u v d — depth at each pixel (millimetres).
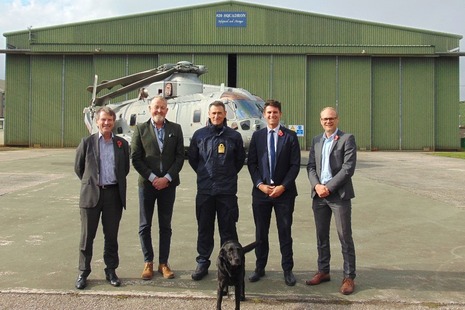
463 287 4473
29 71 31000
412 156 24359
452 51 30734
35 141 31062
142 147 4848
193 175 13812
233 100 17156
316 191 4559
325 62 30766
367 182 12320
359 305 4043
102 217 4645
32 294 4266
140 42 30875
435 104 30906
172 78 19641
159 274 4918
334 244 6148
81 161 4652
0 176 13352
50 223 7277
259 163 4809
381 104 30828
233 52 30234
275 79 30547
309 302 4117
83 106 31047
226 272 3771
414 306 4008
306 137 30609
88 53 30438
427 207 8734
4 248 5832
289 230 4703
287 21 30828
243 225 7250
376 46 30219
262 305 4047
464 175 14242
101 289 4422
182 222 7426
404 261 5340
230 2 30703
